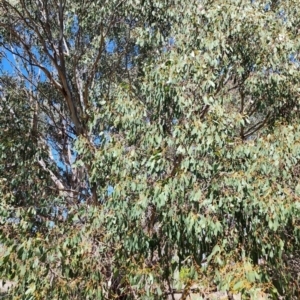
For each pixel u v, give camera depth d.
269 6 6.39
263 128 5.75
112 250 4.72
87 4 7.25
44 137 7.76
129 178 4.46
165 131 4.90
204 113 4.80
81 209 5.05
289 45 5.42
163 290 4.32
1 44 7.50
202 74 4.80
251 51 5.47
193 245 4.15
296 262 5.12
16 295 4.41
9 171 6.18
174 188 4.11
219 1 5.44
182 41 5.58
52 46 7.17
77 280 4.23
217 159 4.35
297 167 4.62
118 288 4.69
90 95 7.27
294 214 3.95
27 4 7.39
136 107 4.99
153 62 5.77
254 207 4.06
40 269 4.25
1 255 4.40
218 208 4.10
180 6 6.10
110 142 4.90
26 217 5.04
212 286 3.84
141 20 6.75
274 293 3.59
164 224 4.23
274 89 5.39
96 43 7.55
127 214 4.41
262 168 4.24
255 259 4.08
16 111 7.27
